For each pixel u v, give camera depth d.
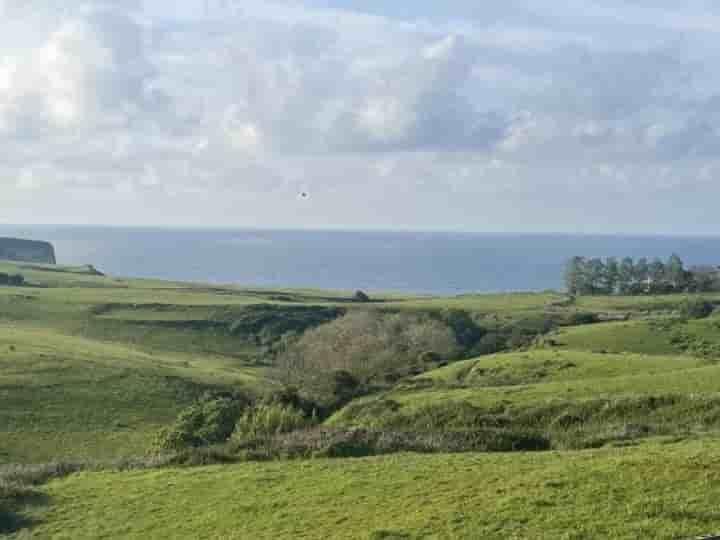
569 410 42.66
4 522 24.05
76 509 25.02
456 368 76.94
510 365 70.25
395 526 19.72
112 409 80.62
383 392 70.31
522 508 19.94
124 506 24.89
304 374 100.31
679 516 18.34
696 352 81.44
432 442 31.19
